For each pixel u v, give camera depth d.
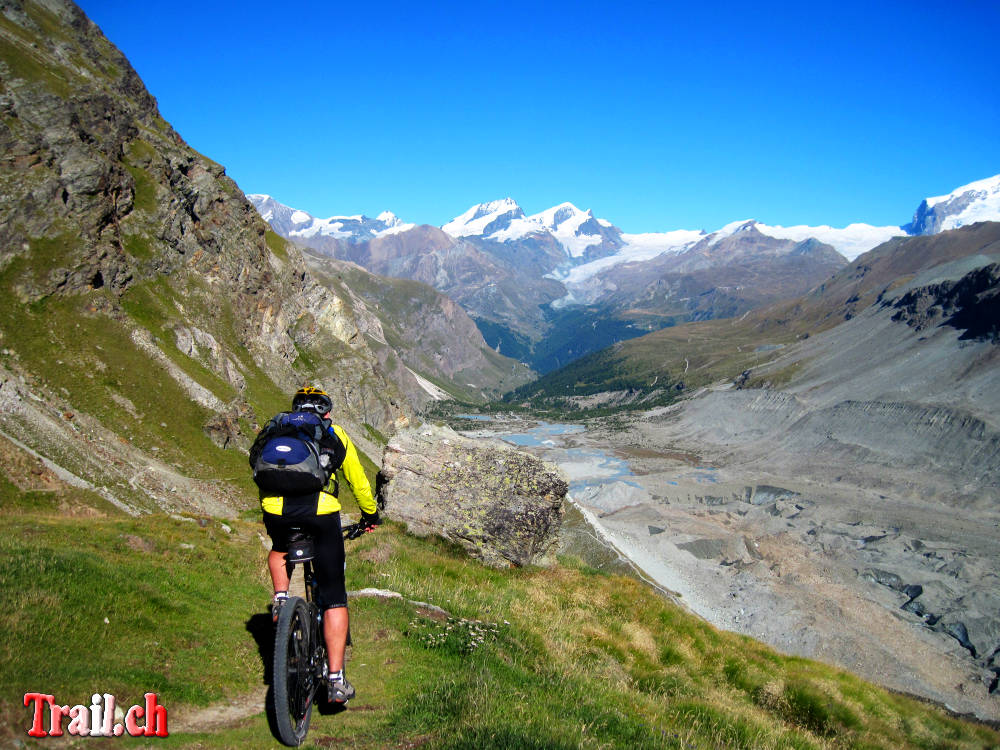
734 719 12.12
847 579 84.06
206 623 9.98
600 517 115.56
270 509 6.41
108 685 6.77
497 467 20.17
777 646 65.88
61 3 112.81
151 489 46.34
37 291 57.56
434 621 11.52
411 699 7.80
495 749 6.20
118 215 77.69
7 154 62.19
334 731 6.62
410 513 19.27
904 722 19.22
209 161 112.00
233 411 68.19
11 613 7.42
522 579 18.05
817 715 16.17
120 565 11.51
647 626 17.86
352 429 111.31
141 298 72.81
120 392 56.88
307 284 139.00
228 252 96.81
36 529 14.25
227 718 7.00
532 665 10.91
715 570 88.00
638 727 8.88
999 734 22.34
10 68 70.75
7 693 5.90
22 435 40.56
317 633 6.82
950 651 64.75
